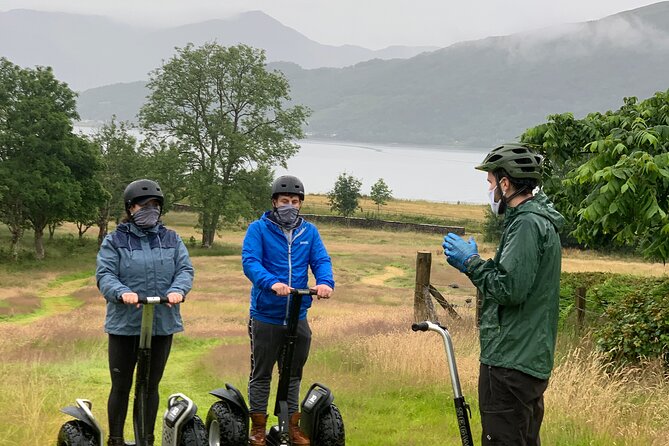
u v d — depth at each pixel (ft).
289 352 16.34
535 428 13.39
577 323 37.78
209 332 73.77
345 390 30.63
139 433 15.69
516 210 13.16
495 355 13.03
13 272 174.40
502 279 12.59
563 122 35.53
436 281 127.65
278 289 16.01
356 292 135.95
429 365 31.65
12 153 190.08
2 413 23.41
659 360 28.60
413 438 22.39
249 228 17.25
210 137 242.78
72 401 27.89
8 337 64.95
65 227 277.03
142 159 233.76
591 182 30.37
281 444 16.40
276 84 246.06
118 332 16.33
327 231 284.20
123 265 16.33
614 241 31.45
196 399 31.71
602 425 20.88
